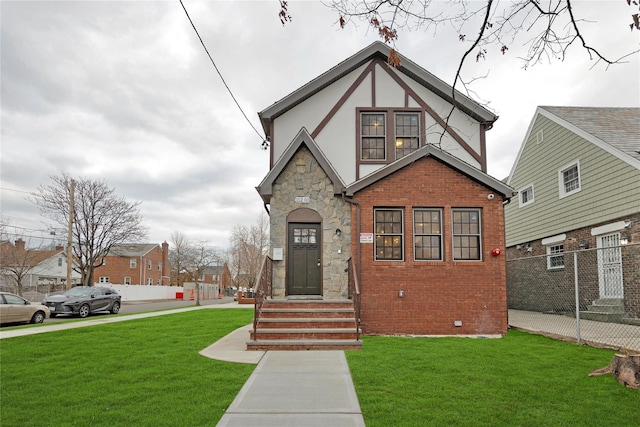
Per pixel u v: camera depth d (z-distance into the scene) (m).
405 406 5.43
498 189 11.53
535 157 18.67
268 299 11.18
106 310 20.80
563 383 6.37
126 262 54.69
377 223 11.70
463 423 4.87
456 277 11.32
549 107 17.98
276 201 11.84
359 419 5.01
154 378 6.70
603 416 5.08
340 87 13.66
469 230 11.66
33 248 38.28
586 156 15.01
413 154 11.55
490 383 6.39
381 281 11.27
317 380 6.62
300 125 13.51
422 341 9.98
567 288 16.11
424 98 13.58
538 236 18.31
